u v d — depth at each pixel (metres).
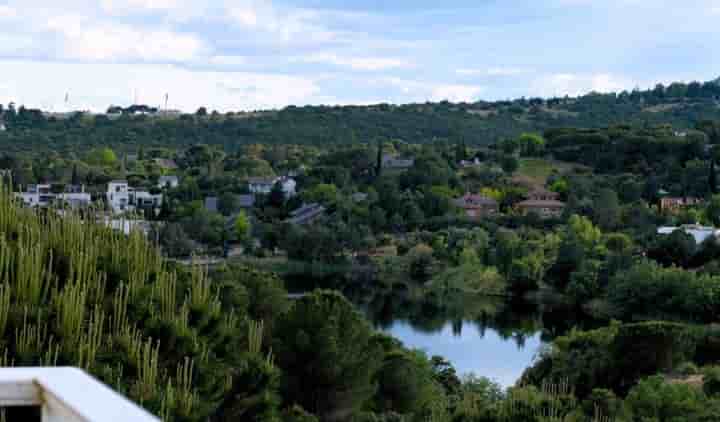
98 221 10.05
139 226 10.13
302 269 104.81
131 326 8.40
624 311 76.25
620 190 145.75
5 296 7.08
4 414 2.05
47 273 8.27
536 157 199.88
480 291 91.44
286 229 113.12
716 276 76.00
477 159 194.88
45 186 104.62
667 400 29.91
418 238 113.31
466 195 147.88
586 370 39.41
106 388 1.96
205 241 111.19
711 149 174.62
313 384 19.47
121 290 8.22
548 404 22.47
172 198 133.50
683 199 141.62
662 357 38.81
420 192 145.00
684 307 72.94
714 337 53.16
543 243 98.94
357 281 96.38
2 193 8.92
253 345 10.45
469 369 52.50
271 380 10.07
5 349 6.77
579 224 105.75
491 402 24.41
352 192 147.12
